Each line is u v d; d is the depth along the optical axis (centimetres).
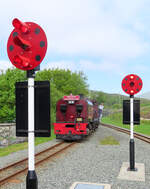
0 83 1827
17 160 930
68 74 3828
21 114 371
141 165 850
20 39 312
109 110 8894
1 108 1828
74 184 593
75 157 1013
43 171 779
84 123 1590
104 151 1167
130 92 781
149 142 1512
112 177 703
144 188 607
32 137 346
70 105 1659
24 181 671
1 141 1353
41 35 342
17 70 1922
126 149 1232
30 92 346
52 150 1204
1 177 707
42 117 353
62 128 1612
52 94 2455
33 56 339
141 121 3859
